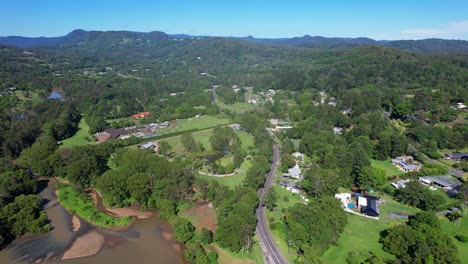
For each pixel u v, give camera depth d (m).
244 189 145.38
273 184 168.88
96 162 175.75
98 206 153.00
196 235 126.88
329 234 113.50
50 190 170.38
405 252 106.44
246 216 123.81
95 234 131.50
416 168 186.00
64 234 131.50
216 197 146.00
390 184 168.75
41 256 118.38
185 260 115.94
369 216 137.00
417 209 144.12
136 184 148.25
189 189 158.38
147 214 145.88
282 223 129.38
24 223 130.62
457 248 110.00
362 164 168.50
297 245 114.62
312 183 153.12
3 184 150.62
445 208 142.75
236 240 114.12
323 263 107.25
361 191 164.38
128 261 115.81
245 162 198.50
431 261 97.94
